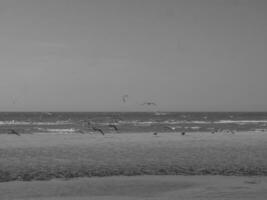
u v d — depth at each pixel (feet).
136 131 150.41
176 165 66.85
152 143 101.65
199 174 60.03
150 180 55.47
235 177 57.82
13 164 67.05
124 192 48.85
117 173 60.49
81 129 157.99
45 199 45.34
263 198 45.88
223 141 107.45
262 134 137.08
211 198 45.83
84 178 56.75
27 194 47.57
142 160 71.82
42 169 63.05
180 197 46.34
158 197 46.34
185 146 94.32
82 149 87.97
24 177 57.16
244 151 84.43
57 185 52.11
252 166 66.03
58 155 77.82
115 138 117.50
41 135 129.08
